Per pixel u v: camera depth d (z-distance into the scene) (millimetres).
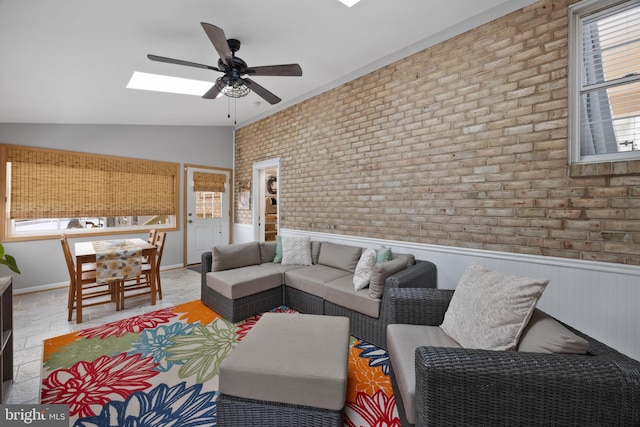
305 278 2924
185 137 5250
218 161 5703
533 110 2213
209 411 1603
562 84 2088
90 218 4430
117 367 2018
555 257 2127
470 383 979
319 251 3637
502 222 2377
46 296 3609
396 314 1778
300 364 1387
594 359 999
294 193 4414
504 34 2342
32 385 1812
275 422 1335
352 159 3561
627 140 1950
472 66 2527
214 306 3031
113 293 3270
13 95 2928
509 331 1283
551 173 2139
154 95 3594
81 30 2162
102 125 4332
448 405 993
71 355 2172
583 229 2018
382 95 3213
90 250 3057
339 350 1524
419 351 1084
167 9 2117
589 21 2064
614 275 1915
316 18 2414
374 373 1963
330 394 1298
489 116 2436
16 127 3650
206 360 2119
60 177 3979
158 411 1596
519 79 2275
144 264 3898
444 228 2727
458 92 2615
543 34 2164
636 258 1841
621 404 917
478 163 2502
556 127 2113
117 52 2537
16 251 3701
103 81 3000
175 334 2531
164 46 2570
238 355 1461
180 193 5207
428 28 2654
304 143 4234
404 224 3041
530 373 955
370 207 3369
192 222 5371
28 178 3736
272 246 3756
